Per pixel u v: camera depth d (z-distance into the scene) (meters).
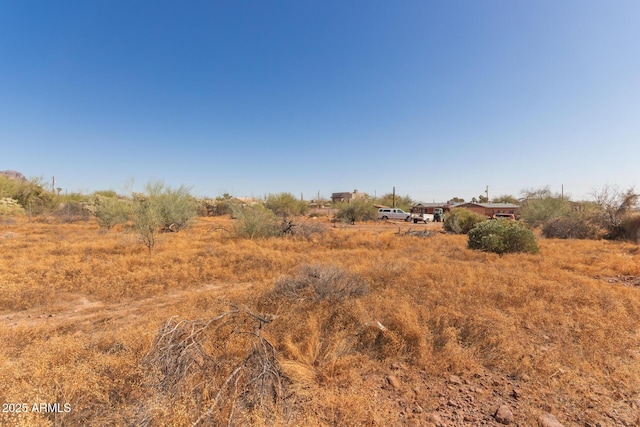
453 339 4.02
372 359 3.67
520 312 4.95
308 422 2.43
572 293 5.74
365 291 5.85
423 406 2.83
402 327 4.19
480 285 6.19
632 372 3.23
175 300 6.04
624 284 6.97
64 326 4.59
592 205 19.55
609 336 4.01
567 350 3.73
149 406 2.23
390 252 11.14
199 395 2.43
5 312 5.38
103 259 9.02
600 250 11.65
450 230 21.39
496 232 11.29
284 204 32.84
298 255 10.12
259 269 8.36
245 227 14.46
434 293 5.68
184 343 3.02
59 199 27.56
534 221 24.48
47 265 7.98
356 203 34.94
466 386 3.15
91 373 2.61
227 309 4.88
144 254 9.81
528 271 7.72
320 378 3.23
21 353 3.47
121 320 4.90
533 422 2.57
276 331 4.20
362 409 2.64
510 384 3.17
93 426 2.23
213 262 8.83
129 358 3.00
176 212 17.19
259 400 2.49
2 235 14.68
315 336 3.95
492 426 2.57
